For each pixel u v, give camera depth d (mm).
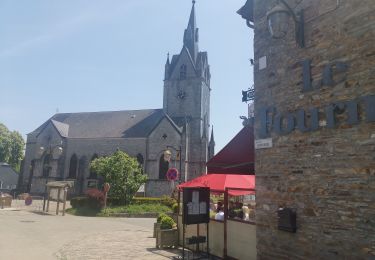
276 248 7398
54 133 48500
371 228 5625
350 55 6320
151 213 26219
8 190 57094
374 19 6000
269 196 7730
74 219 22531
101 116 52531
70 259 10078
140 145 45344
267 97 8102
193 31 52781
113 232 16391
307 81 7070
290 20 7719
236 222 9703
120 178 29219
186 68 50594
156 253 11133
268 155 7867
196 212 10047
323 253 6355
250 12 9875
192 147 47219
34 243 12578
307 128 6953
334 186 6309
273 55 8102
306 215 6785
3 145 65188
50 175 46781
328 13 6840
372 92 5871
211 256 10477
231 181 10289
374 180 5672
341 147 6266
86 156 47312
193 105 49156
